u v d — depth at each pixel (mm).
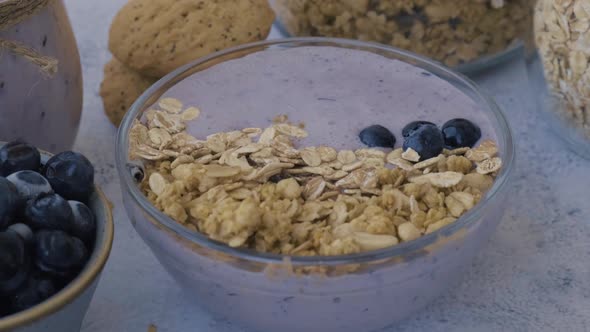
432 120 422
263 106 430
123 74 501
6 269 351
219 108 428
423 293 379
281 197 378
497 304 415
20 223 369
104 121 517
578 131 479
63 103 454
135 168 394
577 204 462
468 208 377
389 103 431
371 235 362
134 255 439
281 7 535
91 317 410
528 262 433
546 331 402
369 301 367
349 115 425
